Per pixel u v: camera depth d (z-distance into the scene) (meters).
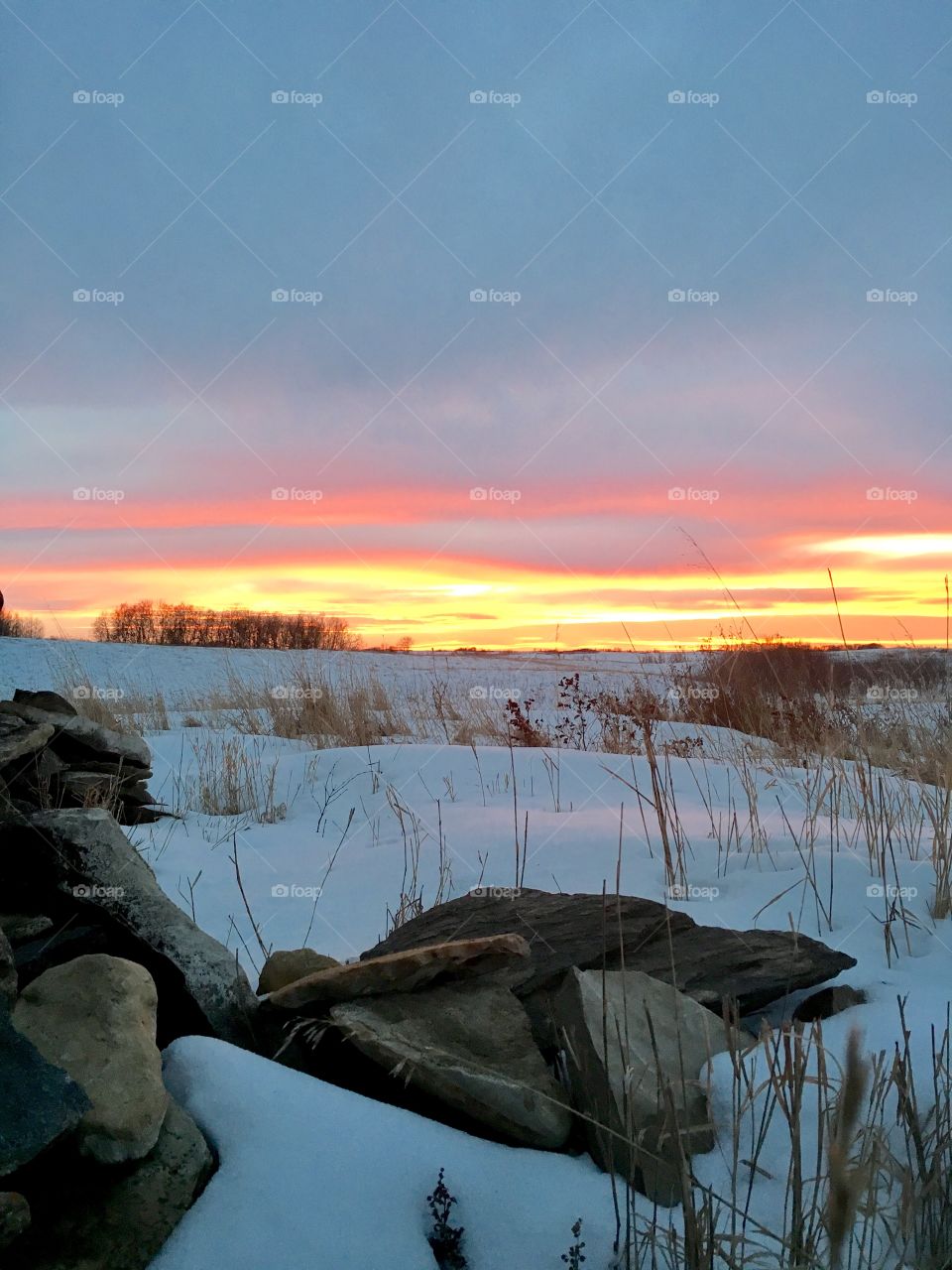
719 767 8.09
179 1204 2.35
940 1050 2.96
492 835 5.98
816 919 4.27
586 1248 2.35
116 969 2.71
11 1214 2.07
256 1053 3.08
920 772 6.68
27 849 3.52
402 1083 2.92
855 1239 2.37
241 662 23.17
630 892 4.79
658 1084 2.38
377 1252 2.29
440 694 13.54
